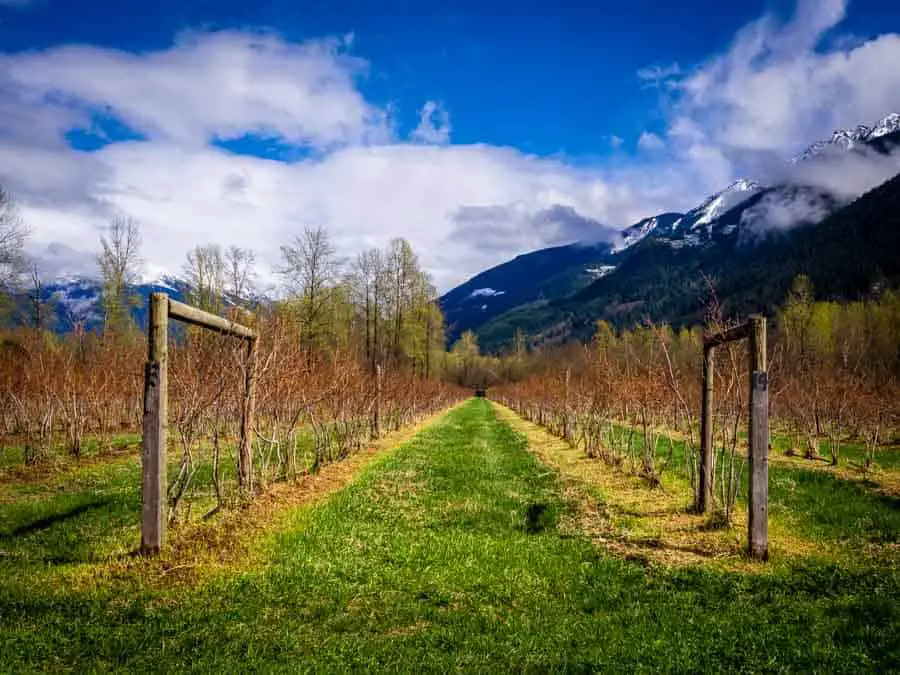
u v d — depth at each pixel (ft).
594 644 21.67
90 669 19.03
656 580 29.07
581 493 51.60
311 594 26.25
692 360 75.77
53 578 27.22
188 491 48.08
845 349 96.43
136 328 127.24
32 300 108.78
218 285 146.00
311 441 87.25
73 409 69.56
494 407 271.28
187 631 22.11
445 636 22.33
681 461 67.82
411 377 143.23
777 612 24.49
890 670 18.97
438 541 35.78
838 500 48.19
